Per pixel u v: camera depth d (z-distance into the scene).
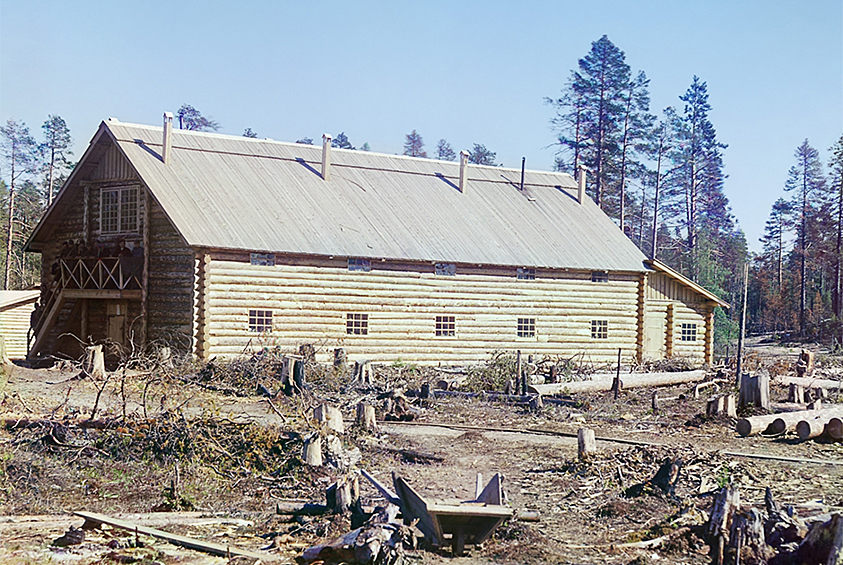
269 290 29.53
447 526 9.96
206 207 29.50
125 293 29.72
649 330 39.47
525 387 24.39
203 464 13.77
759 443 18.12
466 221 36.81
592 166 66.44
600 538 10.79
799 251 80.44
